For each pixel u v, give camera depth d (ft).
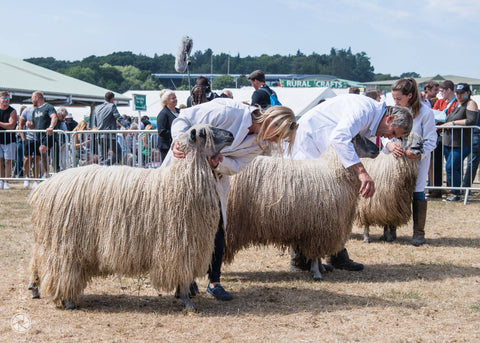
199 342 12.73
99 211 14.42
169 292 16.51
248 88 93.61
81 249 14.55
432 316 14.79
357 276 19.49
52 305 15.49
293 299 16.46
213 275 16.57
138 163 40.60
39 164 46.39
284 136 15.29
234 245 18.44
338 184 18.35
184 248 14.34
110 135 40.45
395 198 23.54
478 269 20.35
